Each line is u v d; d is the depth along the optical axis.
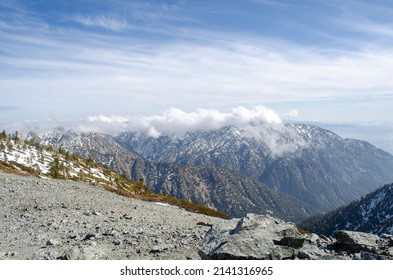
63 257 20.03
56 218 35.09
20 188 53.72
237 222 20.58
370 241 20.59
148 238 26.30
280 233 19.31
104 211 42.50
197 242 25.72
